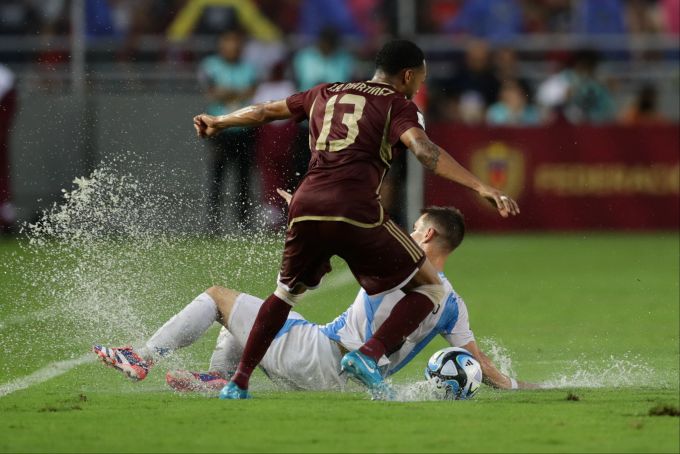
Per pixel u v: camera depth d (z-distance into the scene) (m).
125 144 58.47
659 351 30.16
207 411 20.00
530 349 30.69
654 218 65.44
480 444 17.25
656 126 65.19
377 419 19.19
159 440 17.55
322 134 21.09
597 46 68.19
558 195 65.00
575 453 16.69
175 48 63.78
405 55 21.77
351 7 68.38
